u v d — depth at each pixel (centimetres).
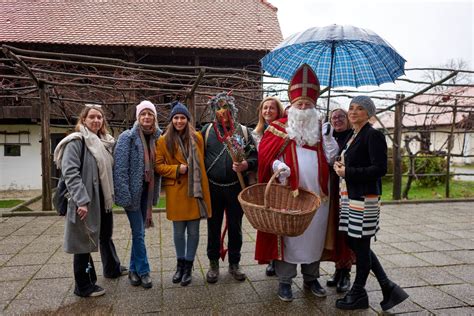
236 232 324
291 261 279
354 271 354
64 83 616
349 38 247
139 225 306
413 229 523
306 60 337
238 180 317
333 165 284
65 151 267
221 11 1342
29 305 279
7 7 1251
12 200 984
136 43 1093
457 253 411
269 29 1234
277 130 290
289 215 228
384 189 1017
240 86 803
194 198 302
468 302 288
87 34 1128
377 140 253
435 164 1022
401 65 276
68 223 270
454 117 807
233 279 331
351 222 262
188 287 313
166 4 1373
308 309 275
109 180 283
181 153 306
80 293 291
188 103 638
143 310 272
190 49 1106
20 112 1023
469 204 731
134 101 802
